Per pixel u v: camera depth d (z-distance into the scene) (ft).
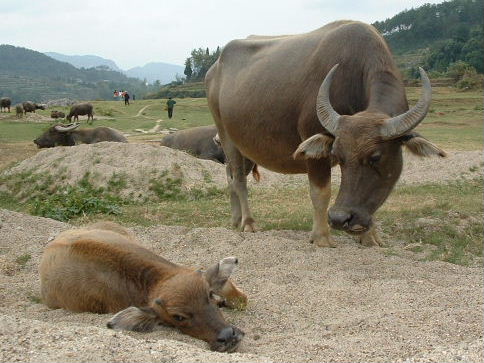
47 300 21.18
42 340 14.21
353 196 23.99
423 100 23.12
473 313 18.43
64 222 39.68
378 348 15.70
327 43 28.84
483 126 114.52
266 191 50.62
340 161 24.38
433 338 16.39
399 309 19.65
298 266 25.98
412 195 44.29
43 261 21.49
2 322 15.20
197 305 16.35
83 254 19.94
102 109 168.96
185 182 52.60
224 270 17.75
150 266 18.53
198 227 35.91
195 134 72.74
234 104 33.14
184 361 13.21
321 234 29.66
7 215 36.76
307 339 16.99
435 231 32.94
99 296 19.33
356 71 27.66
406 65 398.01
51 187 55.01
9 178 58.23
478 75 245.24
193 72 490.90
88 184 53.42
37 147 87.04
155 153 55.67
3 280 25.40
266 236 32.01
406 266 26.23
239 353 14.71
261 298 21.45
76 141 84.64
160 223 39.01
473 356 13.78
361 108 27.53
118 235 21.66
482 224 33.99
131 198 51.06
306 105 28.55
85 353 13.42
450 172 53.93
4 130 115.55
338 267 25.89
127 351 13.66
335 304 20.59
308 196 47.24
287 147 30.68
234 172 36.09
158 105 199.62
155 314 16.76
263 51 33.27
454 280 23.76
